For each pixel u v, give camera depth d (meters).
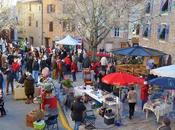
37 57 27.41
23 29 62.94
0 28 58.53
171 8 30.61
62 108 18.45
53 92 18.41
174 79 16.00
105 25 32.12
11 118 17.12
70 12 34.03
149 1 34.88
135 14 35.25
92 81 22.81
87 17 32.50
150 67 26.62
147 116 17.50
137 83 15.88
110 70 23.05
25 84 19.50
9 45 36.22
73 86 22.08
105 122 16.55
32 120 15.87
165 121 11.50
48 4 56.28
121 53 22.62
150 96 18.84
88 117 15.81
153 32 34.38
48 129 15.25
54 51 32.09
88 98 19.48
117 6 32.22
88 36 34.59
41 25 58.44
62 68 25.02
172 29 30.38
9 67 24.36
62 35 51.62
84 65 28.06
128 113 18.03
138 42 41.06
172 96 17.97
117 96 18.97
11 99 20.62
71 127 16.05
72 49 39.16
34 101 18.91
